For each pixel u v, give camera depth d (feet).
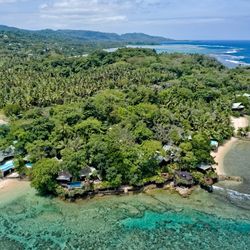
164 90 446.19
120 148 230.68
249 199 213.87
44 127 271.90
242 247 168.45
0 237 174.40
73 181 217.97
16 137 274.57
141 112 329.52
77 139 260.01
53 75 581.53
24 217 191.83
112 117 327.26
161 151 243.40
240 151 300.40
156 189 223.30
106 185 215.51
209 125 329.52
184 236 177.06
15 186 226.99
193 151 244.01
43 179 207.00
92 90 450.71
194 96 440.86
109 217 192.95
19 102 393.29
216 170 255.70
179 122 336.70
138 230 181.68
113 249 166.61
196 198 214.28
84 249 166.30
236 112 403.95
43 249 165.68
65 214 195.31
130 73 574.56
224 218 192.95
